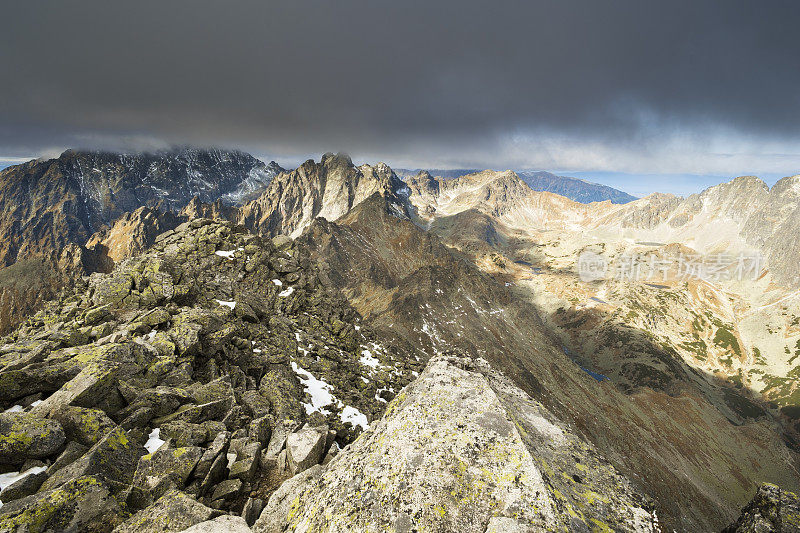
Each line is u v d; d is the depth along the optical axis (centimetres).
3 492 1120
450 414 978
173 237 5747
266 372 3031
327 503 863
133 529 1034
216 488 1409
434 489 798
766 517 898
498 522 695
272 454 1695
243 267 5462
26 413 1388
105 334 2462
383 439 952
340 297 6781
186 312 2822
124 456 1393
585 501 821
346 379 3706
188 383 2147
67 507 1066
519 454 847
